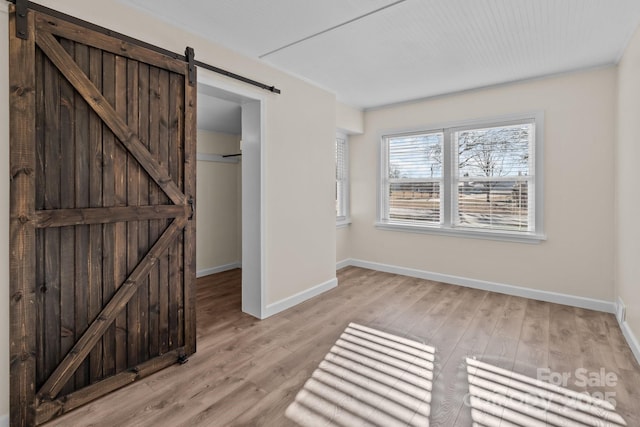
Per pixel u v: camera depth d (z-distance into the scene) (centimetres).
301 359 230
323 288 381
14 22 154
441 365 222
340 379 206
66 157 173
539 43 267
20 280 158
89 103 180
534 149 354
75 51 175
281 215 322
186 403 182
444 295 370
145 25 214
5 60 157
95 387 183
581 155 326
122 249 197
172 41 230
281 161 320
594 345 248
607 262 317
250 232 309
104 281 189
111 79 189
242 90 279
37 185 163
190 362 225
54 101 168
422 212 442
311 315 312
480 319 300
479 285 393
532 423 167
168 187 218
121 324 196
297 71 327
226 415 172
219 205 488
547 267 349
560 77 334
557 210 341
